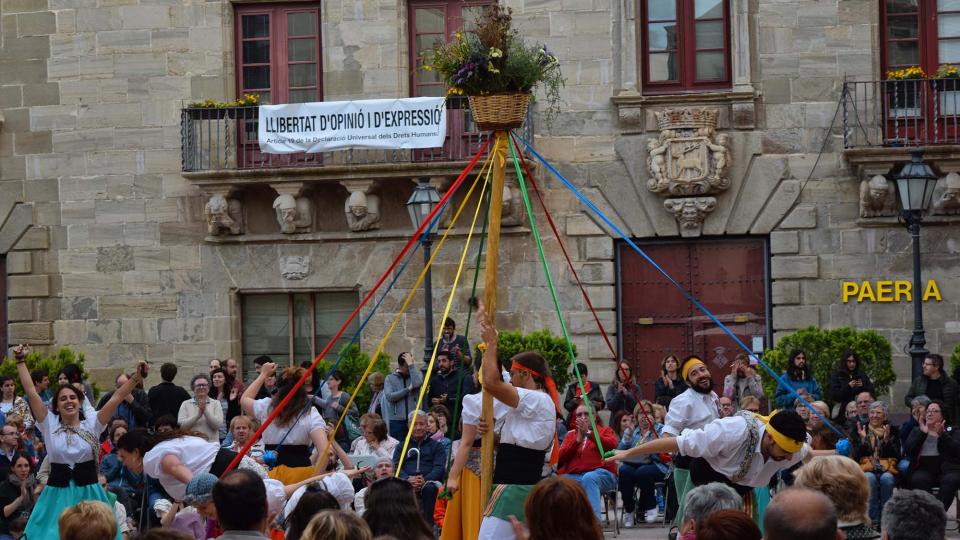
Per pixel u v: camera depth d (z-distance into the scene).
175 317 29.89
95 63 30.28
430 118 28.09
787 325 27.81
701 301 28.42
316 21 29.98
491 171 13.23
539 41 28.77
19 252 30.36
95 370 30.08
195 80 30.00
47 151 30.41
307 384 17.97
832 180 27.81
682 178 27.91
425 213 23.86
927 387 23.45
